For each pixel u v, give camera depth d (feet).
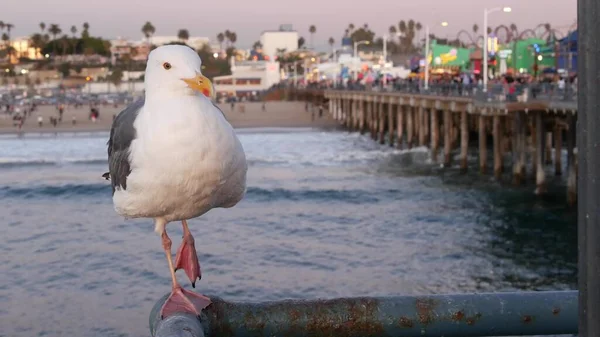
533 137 104.17
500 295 9.90
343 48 379.96
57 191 101.14
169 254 12.30
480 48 190.19
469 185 102.17
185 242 12.27
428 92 135.85
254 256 61.16
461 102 112.06
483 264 58.49
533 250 62.90
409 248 64.44
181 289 10.27
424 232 71.77
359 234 71.26
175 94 11.60
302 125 218.38
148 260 58.54
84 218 78.95
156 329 9.20
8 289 51.70
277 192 98.22
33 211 85.76
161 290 50.93
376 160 137.39
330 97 226.99
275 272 56.18
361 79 254.88
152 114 11.55
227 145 11.60
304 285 52.75
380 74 261.24
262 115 244.42
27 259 60.18
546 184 98.22
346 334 9.82
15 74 531.09
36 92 439.63
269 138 188.14
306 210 85.40
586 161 7.59
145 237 66.74
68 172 124.77
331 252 62.90
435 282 53.47
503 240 67.26
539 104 85.46
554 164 113.50
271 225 74.90
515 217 78.23
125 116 12.31
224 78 414.41
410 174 116.78
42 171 126.72
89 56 567.59
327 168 127.65
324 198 94.73
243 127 216.33
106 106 288.92
